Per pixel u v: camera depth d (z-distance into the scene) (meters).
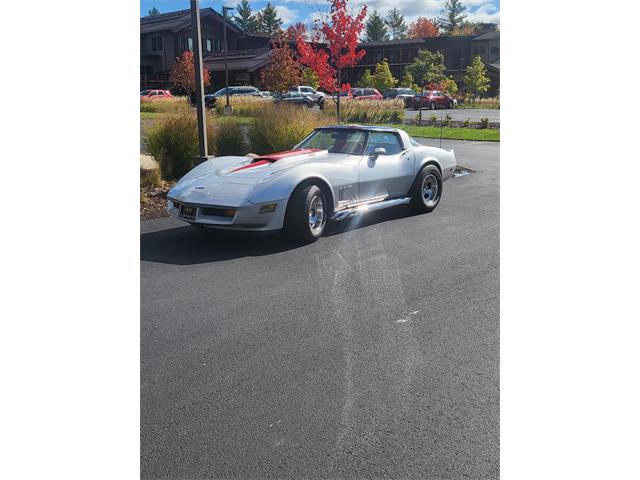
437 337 2.85
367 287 3.53
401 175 5.33
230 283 3.62
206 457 1.98
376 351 2.70
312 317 3.08
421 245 4.45
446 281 3.62
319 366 2.56
